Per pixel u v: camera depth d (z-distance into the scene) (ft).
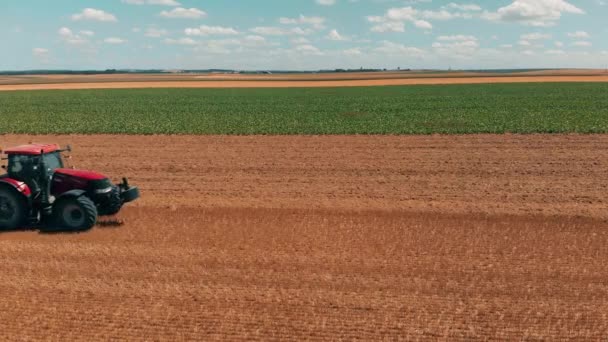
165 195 64.85
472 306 34.19
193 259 42.57
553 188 65.16
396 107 171.32
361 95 245.86
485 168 76.48
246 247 45.24
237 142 102.37
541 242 45.96
